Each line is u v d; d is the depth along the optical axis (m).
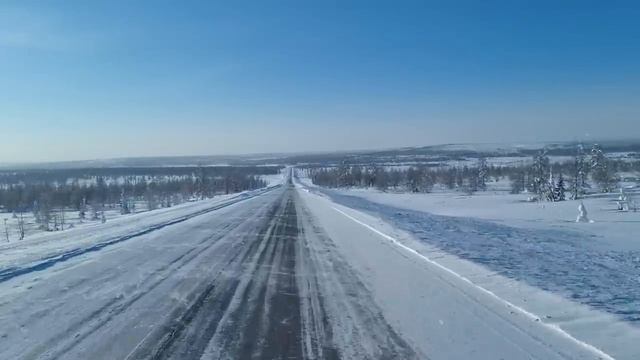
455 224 24.06
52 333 6.33
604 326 6.59
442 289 9.05
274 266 11.50
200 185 92.75
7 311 7.38
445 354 5.70
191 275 10.32
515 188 80.69
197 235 17.84
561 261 12.52
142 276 10.16
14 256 12.39
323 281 9.80
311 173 177.00
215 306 7.82
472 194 76.94
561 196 56.19
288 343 6.08
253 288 9.14
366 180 114.12
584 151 64.88
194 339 6.19
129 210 67.06
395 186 104.81
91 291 8.74
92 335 6.27
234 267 11.31
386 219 24.81
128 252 13.52
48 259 11.94
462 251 13.73
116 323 6.81
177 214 28.28
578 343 6.04
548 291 8.63
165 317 7.15
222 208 34.19
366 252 13.78
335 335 6.39
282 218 25.73
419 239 16.34
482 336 6.34
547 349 5.85
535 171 59.84
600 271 11.12
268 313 7.43
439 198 64.94
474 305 7.89
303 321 7.02
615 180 69.75
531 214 37.84
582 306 7.58
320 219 25.14
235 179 106.81
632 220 31.38
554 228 25.94
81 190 87.81
